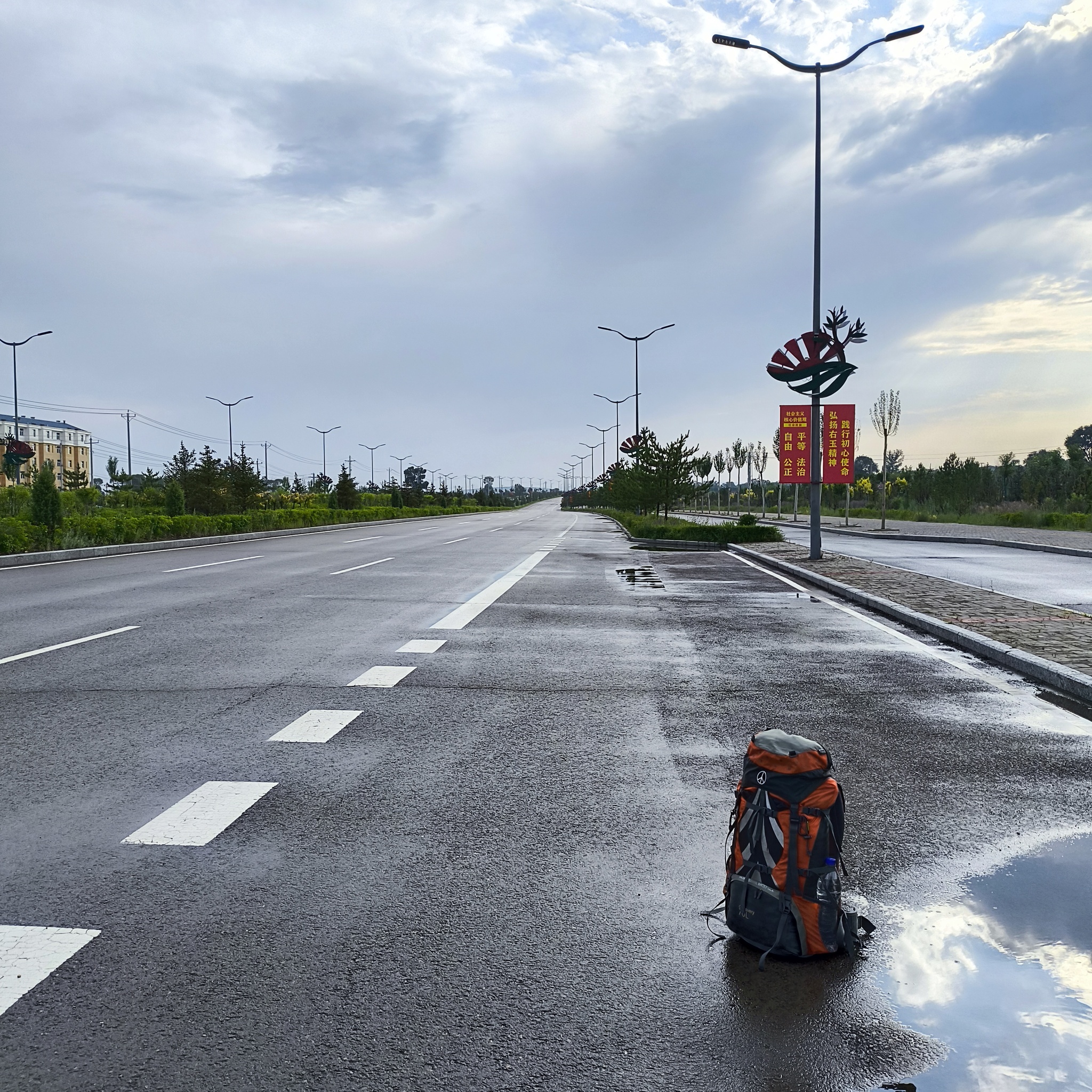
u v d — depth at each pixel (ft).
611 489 242.17
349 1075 9.08
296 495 259.60
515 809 16.75
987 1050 9.57
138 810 16.55
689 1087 8.96
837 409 101.81
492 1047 9.55
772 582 59.52
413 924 12.25
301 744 20.90
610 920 12.41
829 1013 10.24
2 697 25.48
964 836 15.52
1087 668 27.96
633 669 30.04
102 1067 9.16
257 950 11.53
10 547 75.66
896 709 24.71
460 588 54.60
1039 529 132.05
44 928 12.05
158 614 42.42
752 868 11.57
